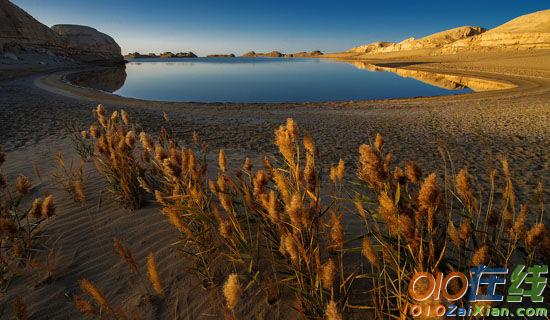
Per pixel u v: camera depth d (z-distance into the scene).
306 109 16.81
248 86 35.81
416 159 6.75
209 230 2.48
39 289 2.43
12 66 40.66
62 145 7.27
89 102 16.58
